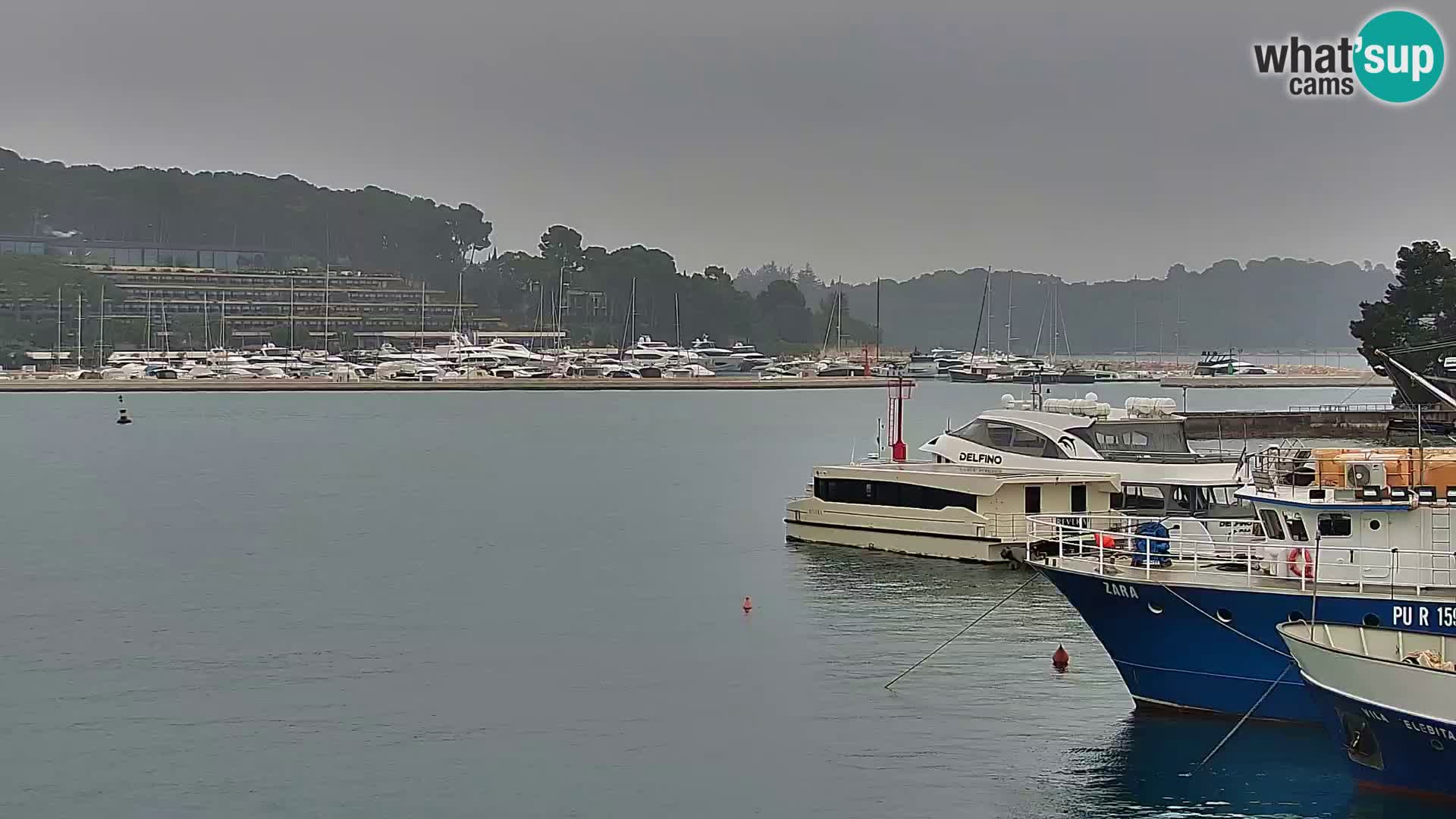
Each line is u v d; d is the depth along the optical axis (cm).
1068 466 7625
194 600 6894
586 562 7894
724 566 7619
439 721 4903
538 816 4094
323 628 6256
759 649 5762
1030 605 6372
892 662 5519
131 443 17400
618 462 14638
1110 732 4609
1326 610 4344
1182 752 4403
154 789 4309
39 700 5166
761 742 4644
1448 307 16488
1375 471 4438
